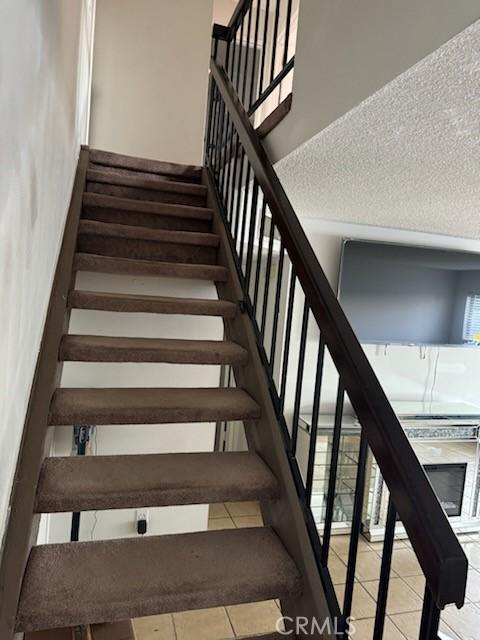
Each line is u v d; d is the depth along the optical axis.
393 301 3.63
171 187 2.78
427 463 3.58
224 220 2.48
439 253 3.71
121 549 1.24
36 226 1.20
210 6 3.93
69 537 2.82
